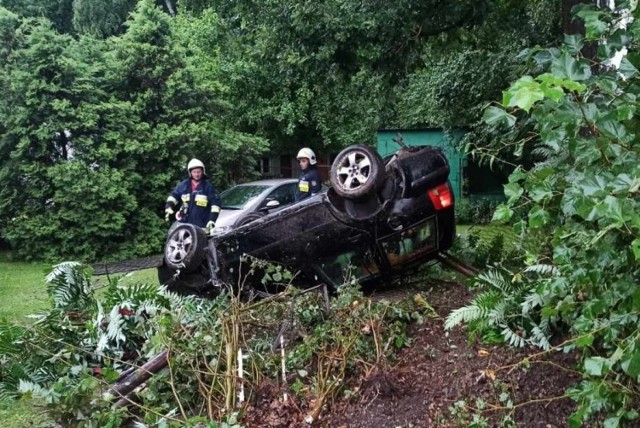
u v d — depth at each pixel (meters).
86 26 29.12
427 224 5.84
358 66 8.72
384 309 4.61
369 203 5.65
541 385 3.59
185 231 6.02
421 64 9.39
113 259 13.27
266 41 8.60
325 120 19.56
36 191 13.19
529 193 2.58
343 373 3.91
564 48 2.46
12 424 4.10
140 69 14.84
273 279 5.34
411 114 18.44
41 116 13.40
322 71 8.64
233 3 9.70
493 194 16.66
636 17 2.37
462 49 11.83
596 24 2.39
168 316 4.32
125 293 5.13
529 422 3.37
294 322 4.61
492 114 2.21
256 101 19.09
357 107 14.07
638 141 2.19
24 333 4.60
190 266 5.89
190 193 8.02
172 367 3.94
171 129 14.44
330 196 5.73
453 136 14.74
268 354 4.27
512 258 5.64
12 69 13.55
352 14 7.82
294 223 5.75
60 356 4.43
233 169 16.03
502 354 4.02
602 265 2.32
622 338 2.45
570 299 2.76
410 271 6.32
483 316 4.09
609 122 2.16
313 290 4.98
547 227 3.31
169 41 15.27
